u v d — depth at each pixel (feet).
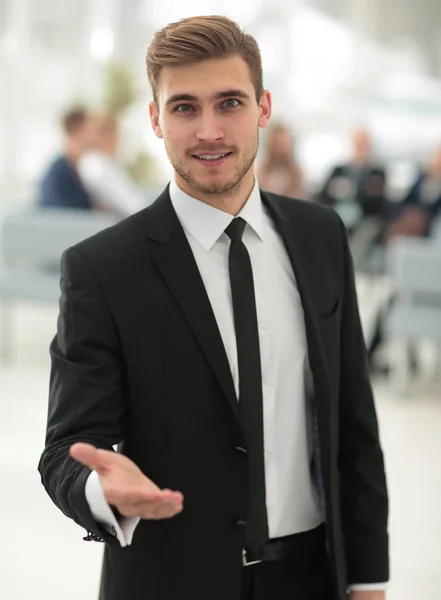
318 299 5.47
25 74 39.96
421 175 28.84
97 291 5.06
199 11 42.06
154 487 4.34
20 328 24.99
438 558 11.35
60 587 10.41
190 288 5.11
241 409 5.14
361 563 5.64
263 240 5.48
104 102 36.58
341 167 30.14
